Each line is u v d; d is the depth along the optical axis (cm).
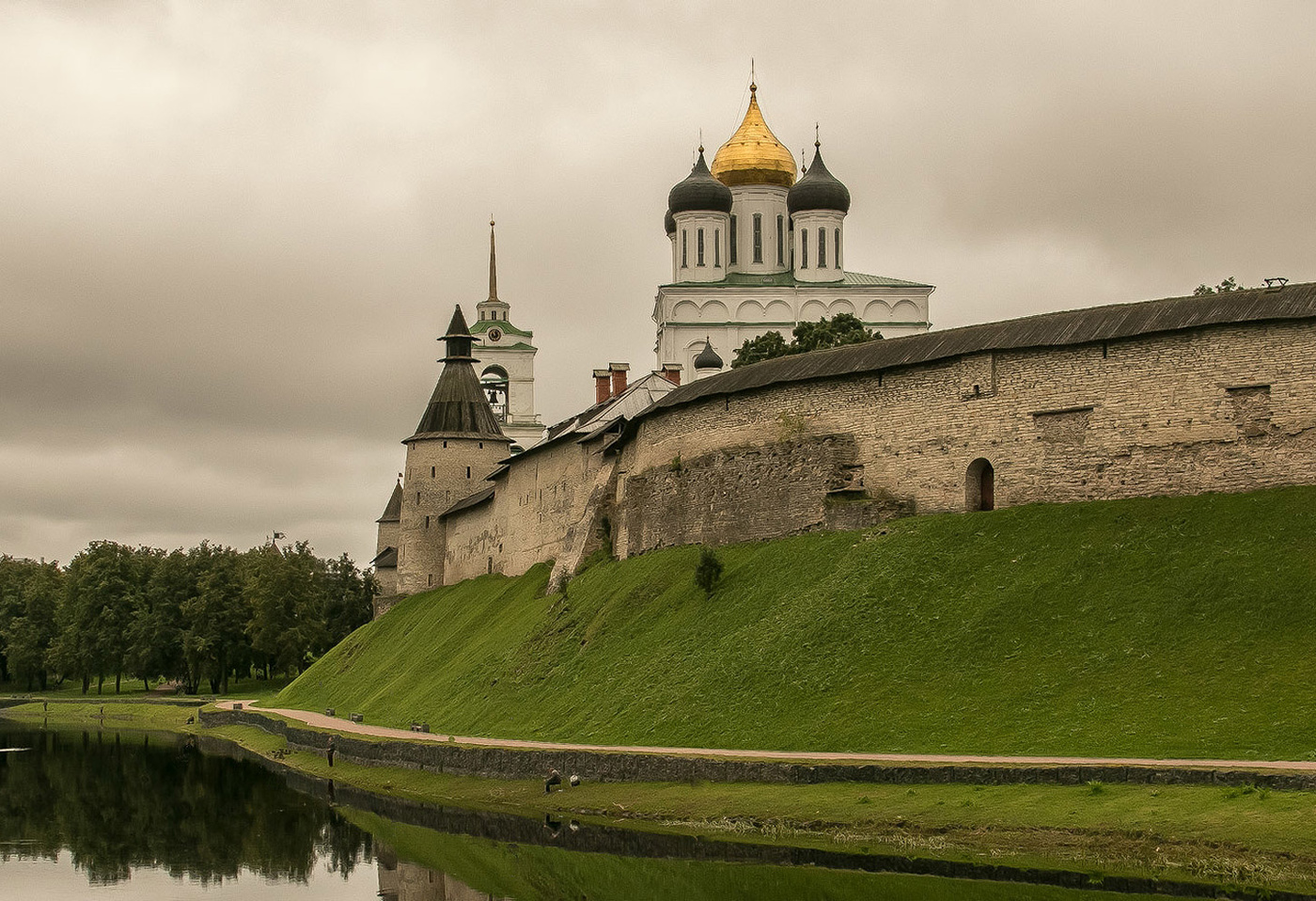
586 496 9544
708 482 7750
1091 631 5334
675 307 16775
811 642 5981
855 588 6191
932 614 5812
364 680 10606
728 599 6856
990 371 6506
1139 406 6069
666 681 6425
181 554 16000
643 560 8094
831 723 5406
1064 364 6297
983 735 4972
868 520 6756
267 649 14525
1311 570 5156
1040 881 4069
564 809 5634
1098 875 3991
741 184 17500
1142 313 6219
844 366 7212
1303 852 3706
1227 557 5397
